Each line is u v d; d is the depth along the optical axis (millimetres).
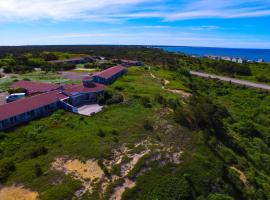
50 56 150625
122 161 40688
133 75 98562
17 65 123125
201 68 144625
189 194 37125
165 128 50469
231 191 39188
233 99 94625
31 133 48594
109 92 68750
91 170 38812
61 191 34812
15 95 68938
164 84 87500
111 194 35562
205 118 54875
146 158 41562
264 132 67312
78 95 66375
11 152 44094
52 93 64125
